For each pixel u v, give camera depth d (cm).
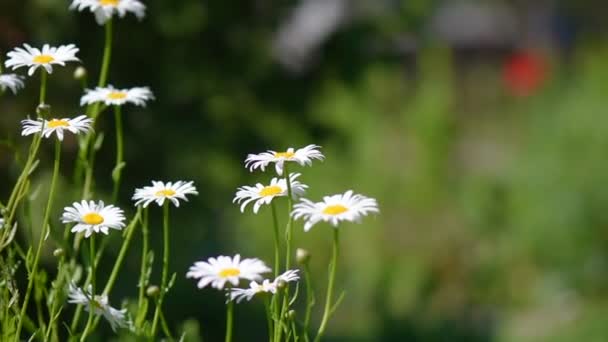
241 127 778
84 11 638
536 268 1348
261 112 789
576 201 1304
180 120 733
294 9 814
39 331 294
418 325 1175
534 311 1273
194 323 346
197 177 748
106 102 335
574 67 1567
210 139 746
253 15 766
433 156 1490
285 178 293
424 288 1334
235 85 766
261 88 782
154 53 702
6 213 290
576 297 1292
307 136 812
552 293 1295
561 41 2867
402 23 828
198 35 733
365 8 830
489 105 2167
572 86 1427
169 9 693
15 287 287
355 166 1361
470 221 1403
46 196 551
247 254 1082
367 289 1259
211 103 754
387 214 1409
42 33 624
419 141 1511
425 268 1361
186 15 716
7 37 617
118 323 295
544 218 1322
